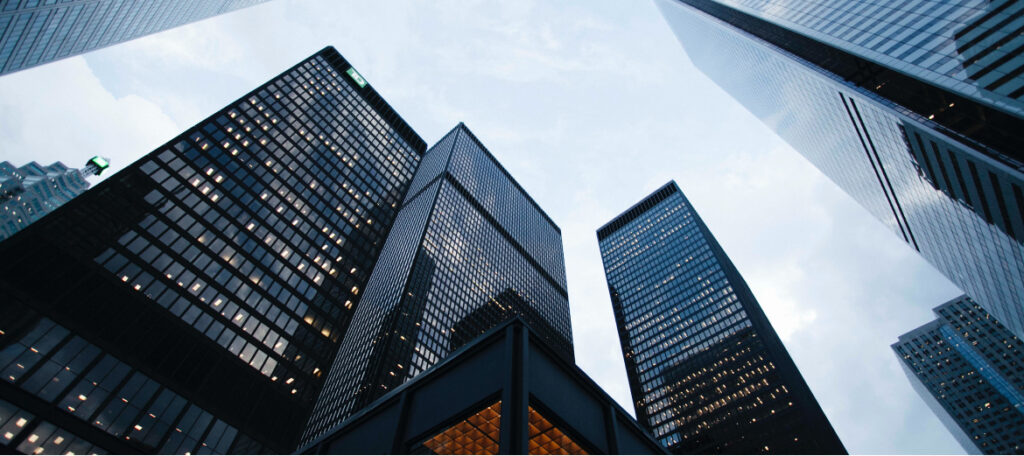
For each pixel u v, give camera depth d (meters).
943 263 96.81
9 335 44.72
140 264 60.47
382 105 144.00
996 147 60.62
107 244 58.78
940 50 65.75
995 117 58.84
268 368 65.31
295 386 66.94
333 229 93.56
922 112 71.81
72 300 51.50
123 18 94.50
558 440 21.62
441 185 188.12
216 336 62.25
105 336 51.62
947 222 81.12
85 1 81.62
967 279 89.31
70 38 87.25
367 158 119.25
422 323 132.50
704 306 170.62
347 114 125.62
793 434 120.19
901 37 73.25
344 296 85.31
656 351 170.12
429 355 127.69
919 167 78.69
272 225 82.31
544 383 22.80
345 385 121.38
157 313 58.12
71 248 55.16
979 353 198.25
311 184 96.81
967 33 63.12
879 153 93.19
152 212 66.75
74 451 43.16
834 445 114.25
